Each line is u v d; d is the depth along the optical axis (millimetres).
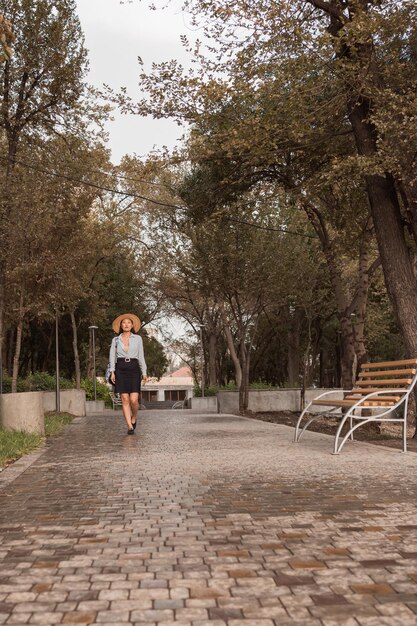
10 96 19609
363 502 4945
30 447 9625
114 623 2561
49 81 19719
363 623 2520
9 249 16734
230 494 5383
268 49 12938
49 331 41031
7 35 7801
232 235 22969
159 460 7801
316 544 3725
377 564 3309
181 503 5027
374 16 10961
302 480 6051
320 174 14477
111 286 43000
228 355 52812
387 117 11062
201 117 14641
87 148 20891
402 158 10797
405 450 8297
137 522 4383
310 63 12281
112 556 3539
